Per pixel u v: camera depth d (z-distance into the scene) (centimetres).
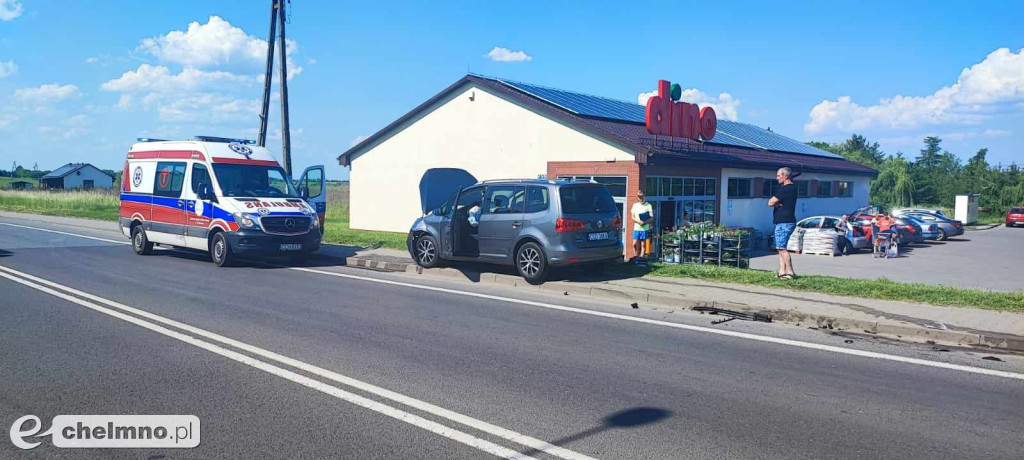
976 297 918
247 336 773
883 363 676
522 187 1201
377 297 1052
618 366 659
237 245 1356
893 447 459
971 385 602
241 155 1488
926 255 2261
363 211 2497
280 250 1387
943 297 931
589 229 1160
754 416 519
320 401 548
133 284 1155
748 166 2191
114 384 591
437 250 1317
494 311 942
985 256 2228
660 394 572
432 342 753
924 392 580
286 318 879
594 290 1076
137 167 1648
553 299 1047
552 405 542
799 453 447
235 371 631
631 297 1034
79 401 547
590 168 1867
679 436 477
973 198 4809
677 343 757
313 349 716
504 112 2062
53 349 707
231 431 483
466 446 457
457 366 655
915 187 6656
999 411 533
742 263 1425
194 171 1473
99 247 1803
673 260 1495
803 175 2800
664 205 1905
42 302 975
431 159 2273
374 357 686
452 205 1312
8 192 4881
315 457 438
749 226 2345
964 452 452
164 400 550
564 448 454
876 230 2139
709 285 1098
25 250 1714
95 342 738
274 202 1421
